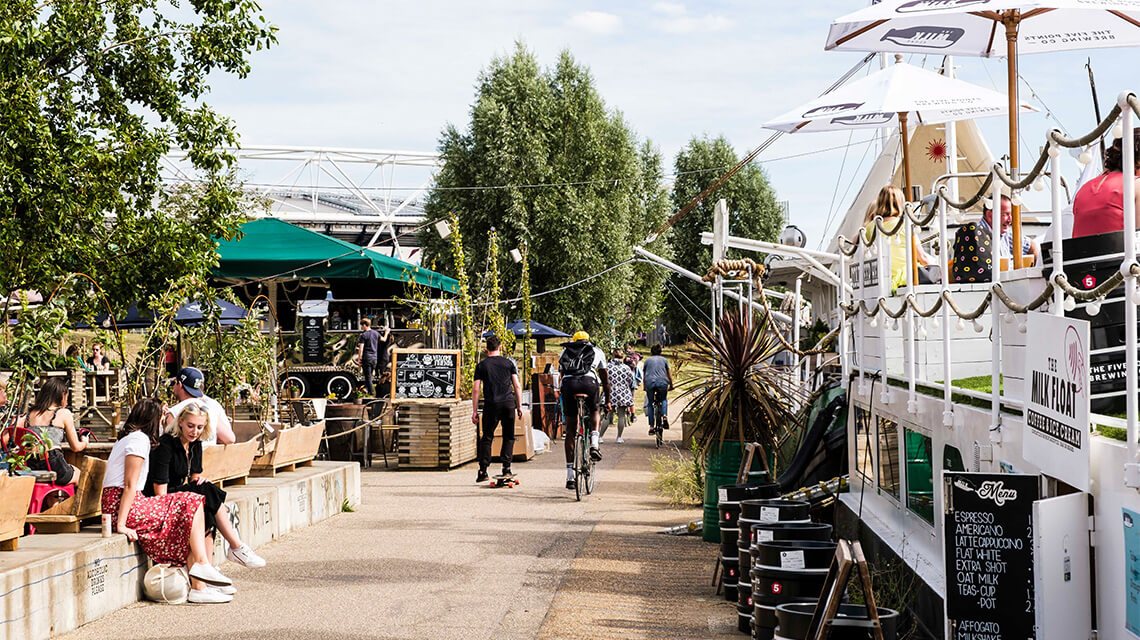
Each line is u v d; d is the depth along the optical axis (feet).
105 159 35.68
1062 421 14.12
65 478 26.02
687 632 23.12
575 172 135.13
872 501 27.68
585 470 44.68
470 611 24.76
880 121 34.73
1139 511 12.51
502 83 135.23
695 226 191.62
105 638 22.26
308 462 41.06
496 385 48.34
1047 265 15.70
